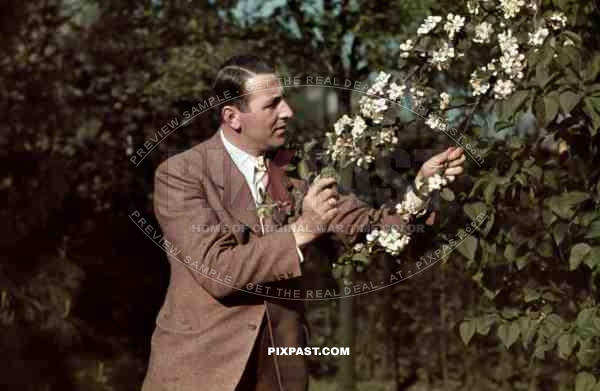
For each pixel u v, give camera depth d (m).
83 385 4.96
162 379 2.68
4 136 5.41
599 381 2.74
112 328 5.72
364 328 6.17
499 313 2.94
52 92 5.59
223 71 2.79
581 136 2.82
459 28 2.73
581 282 2.91
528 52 2.63
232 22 5.35
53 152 5.61
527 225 3.01
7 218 5.25
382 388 6.05
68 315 5.16
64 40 5.73
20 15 5.40
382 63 4.96
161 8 5.52
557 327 2.81
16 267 5.01
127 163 5.77
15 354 4.74
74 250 5.61
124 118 5.73
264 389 2.70
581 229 2.70
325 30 4.98
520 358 5.56
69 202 5.69
